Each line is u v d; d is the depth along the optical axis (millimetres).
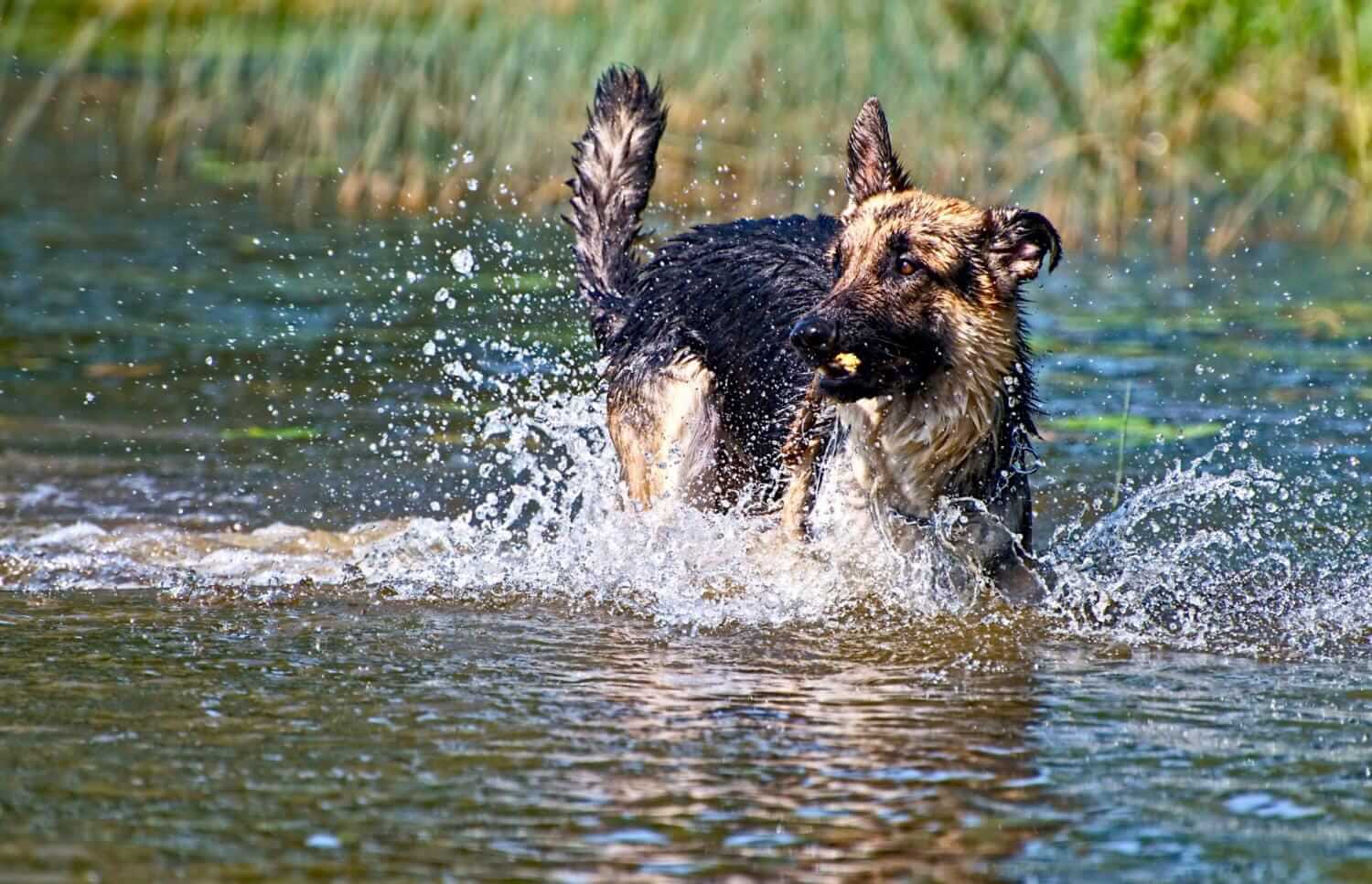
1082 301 19859
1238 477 11711
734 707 8031
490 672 8578
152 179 27672
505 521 12117
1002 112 24203
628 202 12984
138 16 41156
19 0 35938
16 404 15031
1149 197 24984
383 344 17484
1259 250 22906
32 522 11719
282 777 6953
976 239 10133
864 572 10453
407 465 13531
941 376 10188
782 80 24547
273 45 30922
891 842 6355
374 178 26188
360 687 8234
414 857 6172
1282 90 24375
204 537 11523
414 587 10438
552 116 25641
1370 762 7289
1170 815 6660
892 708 8047
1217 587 10539
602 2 25609
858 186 10961
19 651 8805
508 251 22266
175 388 15742
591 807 6660
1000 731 7688
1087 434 14219
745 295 11609
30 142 30203
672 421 11844
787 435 10961
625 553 11109
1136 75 23828
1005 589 10406
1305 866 6180
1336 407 14945
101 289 19969
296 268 21375
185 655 8781
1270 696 8344
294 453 13766
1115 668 8891
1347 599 10289
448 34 27172
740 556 10961
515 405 15258
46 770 6996
